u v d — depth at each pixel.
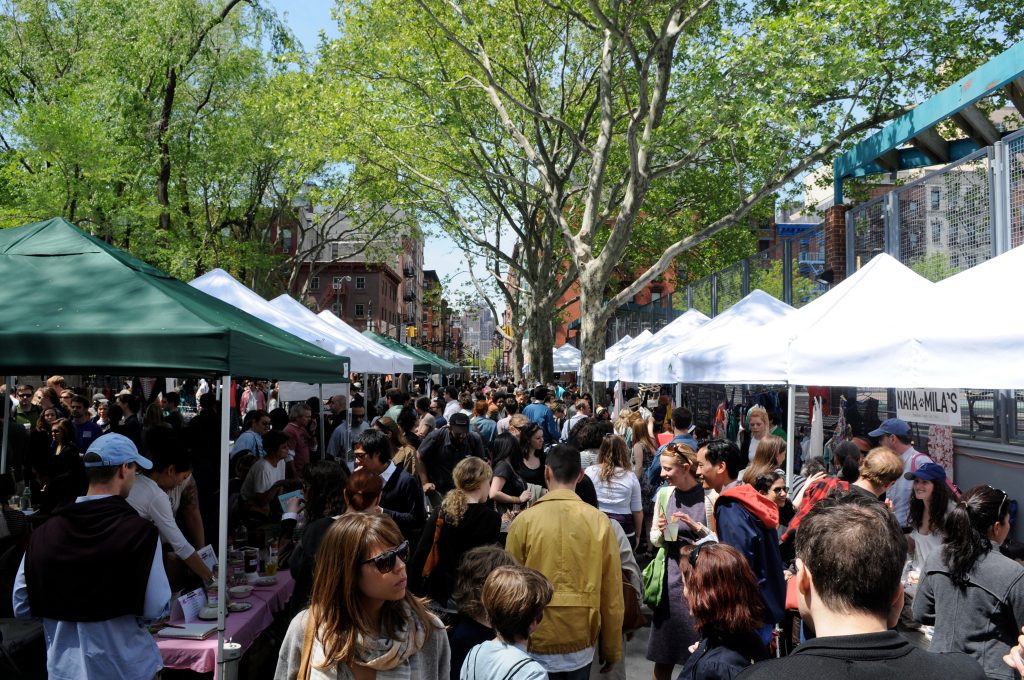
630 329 34.88
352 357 11.79
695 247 31.09
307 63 22.91
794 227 41.75
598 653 4.10
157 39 26.05
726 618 2.99
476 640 3.42
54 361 4.37
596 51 24.27
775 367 6.39
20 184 21.69
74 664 3.45
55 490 5.54
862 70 14.70
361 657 2.64
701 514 4.90
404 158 23.58
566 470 4.15
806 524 1.88
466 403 14.61
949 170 8.95
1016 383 4.51
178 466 4.93
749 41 15.14
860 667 1.63
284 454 7.25
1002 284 5.14
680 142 18.02
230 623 4.61
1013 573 3.21
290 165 32.78
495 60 22.41
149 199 25.50
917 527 4.96
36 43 28.92
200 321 4.61
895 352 5.26
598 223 24.22
